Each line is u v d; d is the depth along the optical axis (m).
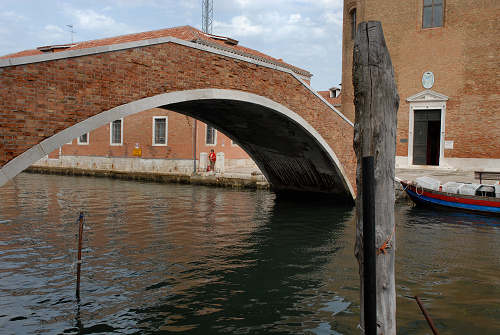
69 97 6.50
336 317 5.03
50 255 7.48
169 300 5.50
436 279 6.31
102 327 4.71
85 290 5.80
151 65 7.71
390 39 18.31
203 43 19.61
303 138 12.99
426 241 8.65
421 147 17.98
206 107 11.88
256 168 22.80
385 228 3.05
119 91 7.20
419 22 17.72
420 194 12.82
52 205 13.72
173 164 21.59
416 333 4.54
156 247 8.19
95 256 7.46
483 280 6.26
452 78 17.06
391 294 3.07
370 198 2.59
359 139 3.12
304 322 4.89
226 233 9.58
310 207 13.54
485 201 11.34
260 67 10.22
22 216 11.58
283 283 6.19
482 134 16.55
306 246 8.42
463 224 10.40
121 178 23.59
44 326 4.71
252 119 12.74
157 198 15.55
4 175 5.73
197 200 15.05
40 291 5.72
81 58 6.64
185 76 8.35
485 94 16.44
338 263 7.24
